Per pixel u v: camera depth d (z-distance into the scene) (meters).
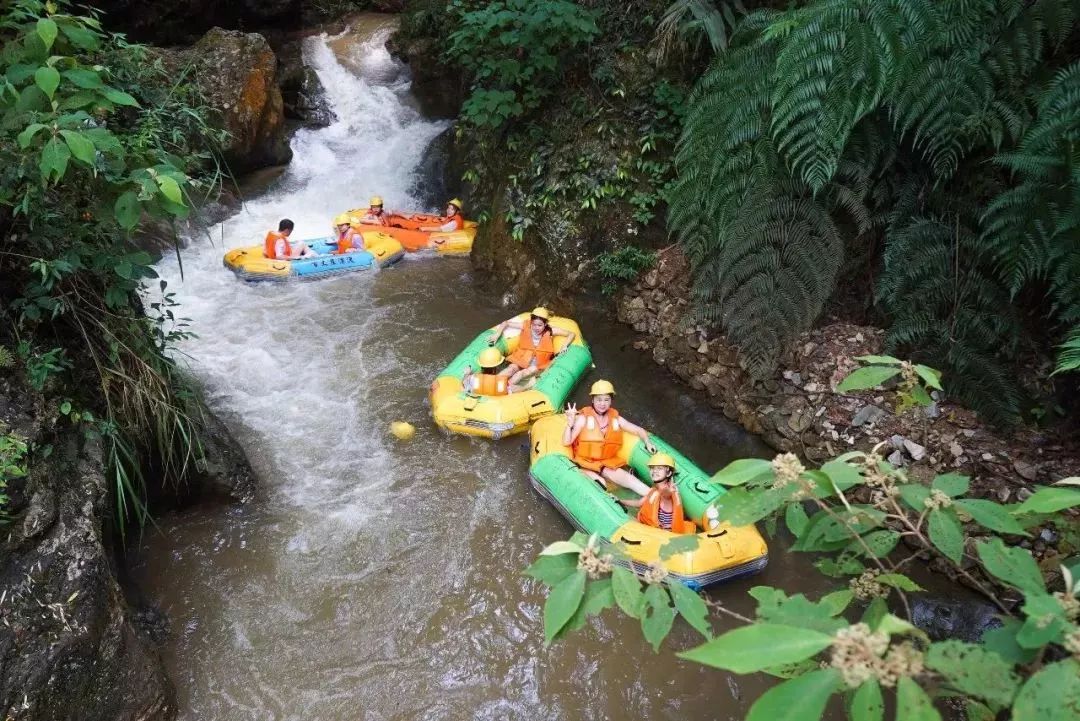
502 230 8.98
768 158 6.01
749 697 4.43
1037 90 4.98
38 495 3.80
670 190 7.59
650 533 5.17
